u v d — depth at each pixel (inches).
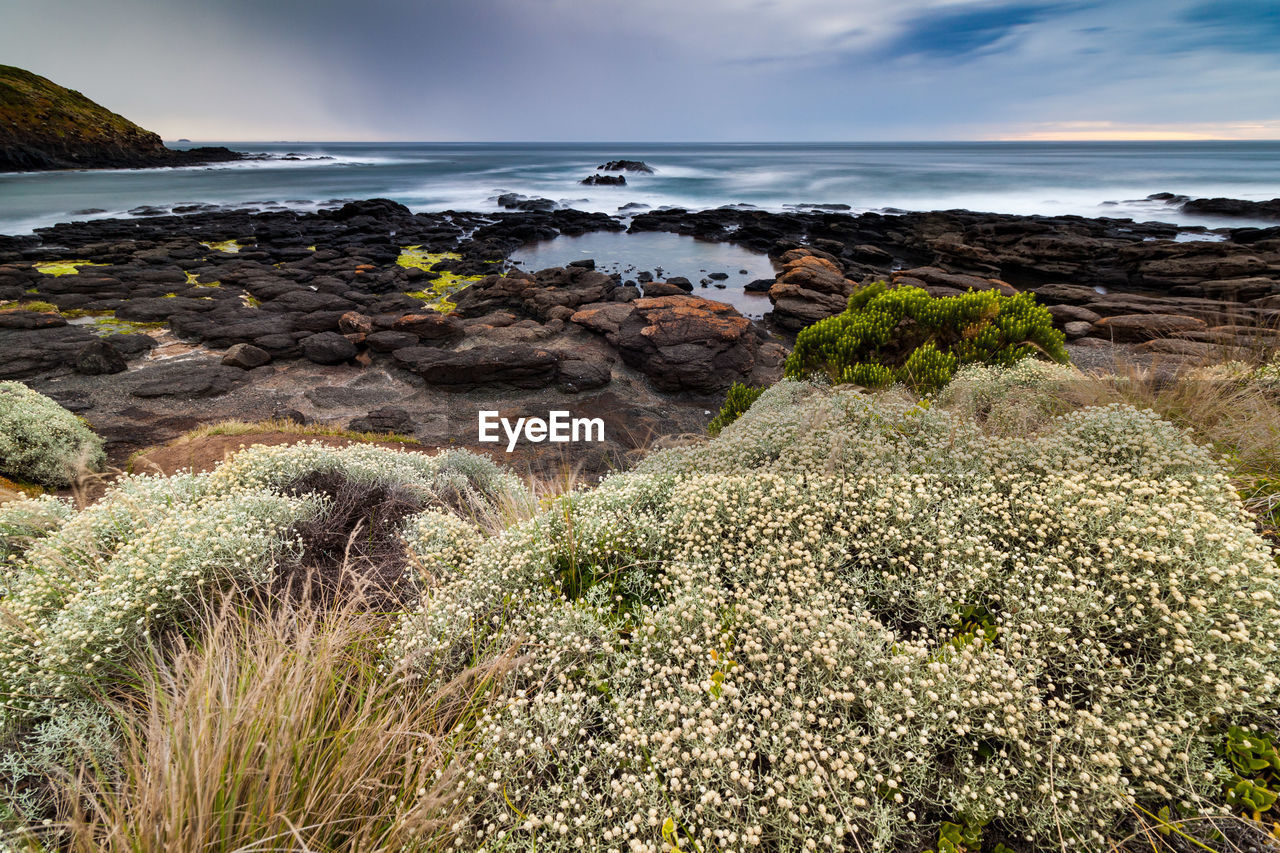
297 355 812.0
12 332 835.4
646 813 82.5
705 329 758.5
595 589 132.6
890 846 80.4
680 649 100.9
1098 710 81.9
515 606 131.0
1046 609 97.3
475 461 287.4
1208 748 82.7
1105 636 100.7
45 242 1624.0
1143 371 269.9
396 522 189.0
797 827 78.5
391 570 158.6
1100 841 75.4
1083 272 1358.3
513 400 704.4
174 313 948.0
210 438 439.2
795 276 1151.6
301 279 1237.1
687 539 139.2
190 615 131.0
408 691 105.7
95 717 104.7
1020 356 363.6
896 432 172.2
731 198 3093.0
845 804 79.9
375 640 123.6
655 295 1117.1
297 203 2807.6
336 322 909.8
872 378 335.0
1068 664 96.7
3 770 97.1
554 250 1828.2
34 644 115.7
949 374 325.4
